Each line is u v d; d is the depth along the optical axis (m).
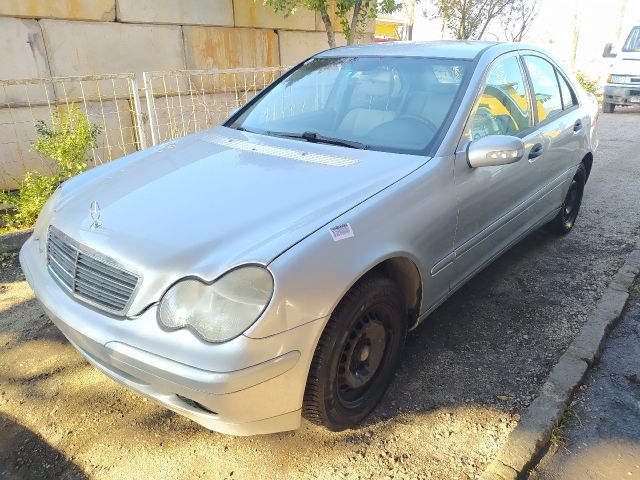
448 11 11.24
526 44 3.88
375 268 2.44
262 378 1.92
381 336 2.49
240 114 3.70
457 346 3.12
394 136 2.93
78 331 2.16
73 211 2.57
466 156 2.83
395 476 2.24
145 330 2.01
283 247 2.04
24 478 2.25
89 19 6.02
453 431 2.48
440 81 3.13
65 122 5.07
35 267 2.60
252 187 2.49
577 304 3.56
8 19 5.46
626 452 2.37
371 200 2.38
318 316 2.03
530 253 4.36
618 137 9.30
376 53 3.57
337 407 2.32
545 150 3.67
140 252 2.13
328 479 2.23
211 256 2.05
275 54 8.05
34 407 2.64
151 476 2.25
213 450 2.39
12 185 5.75
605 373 2.89
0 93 5.55
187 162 2.90
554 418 2.50
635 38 12.66
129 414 2.60
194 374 1.88
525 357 3.01
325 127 3.18
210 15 7.11
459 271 3.00
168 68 6.84
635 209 5.40
